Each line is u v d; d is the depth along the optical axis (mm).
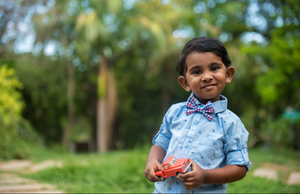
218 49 1656
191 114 1746
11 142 7508
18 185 4262
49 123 12414
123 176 4562
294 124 8594
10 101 7492
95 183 4363
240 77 12672
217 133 1666
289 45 9500
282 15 11195
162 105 14680
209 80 1627
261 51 9977
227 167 1581
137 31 11586
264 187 3963
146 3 12352
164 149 1867
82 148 15609
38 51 10984
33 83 11039
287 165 6152
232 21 12836
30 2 9078
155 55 11891
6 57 10016
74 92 12578
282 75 9898
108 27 11750
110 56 13102
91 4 11141
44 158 7719
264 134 8828
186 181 1454
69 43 11797
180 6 12531
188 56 1685
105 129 11938
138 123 15484
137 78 14797
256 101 13508
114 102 12172
